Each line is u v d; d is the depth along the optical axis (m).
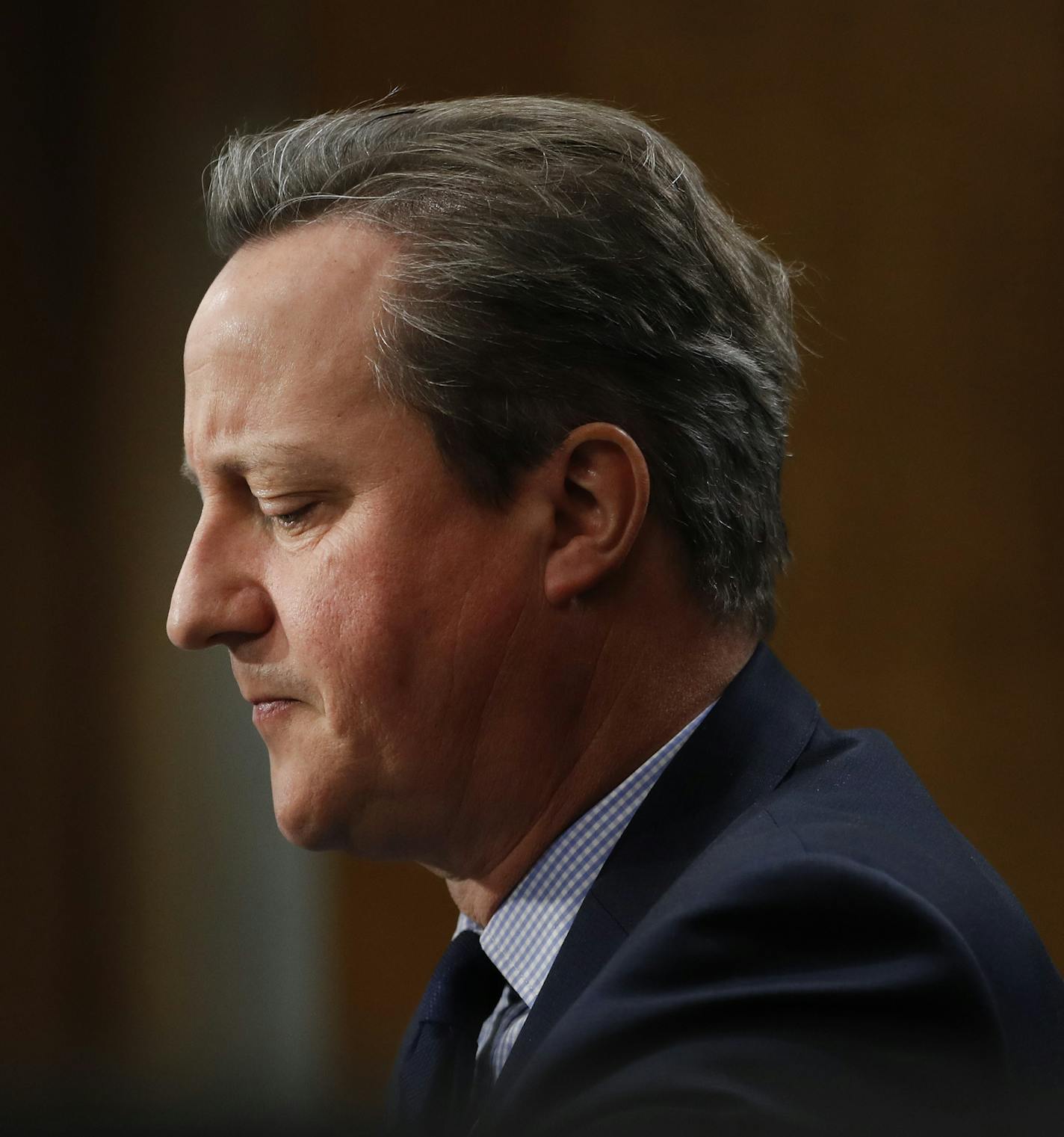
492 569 3.80
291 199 3.97
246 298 3.91
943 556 12.59
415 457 3.77
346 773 3.87
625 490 3.83
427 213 3.88
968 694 12.58
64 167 12.23
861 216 12.41
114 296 12.34
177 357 12.38
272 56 12.18
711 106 12.21
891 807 3.68
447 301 3.78
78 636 12.40
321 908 12.34
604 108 4.31
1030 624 12.65
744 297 4.25
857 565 12.51
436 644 3.79
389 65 12.16
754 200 12.26
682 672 3.98
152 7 12.15
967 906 3.30
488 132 4.07
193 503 12.51
